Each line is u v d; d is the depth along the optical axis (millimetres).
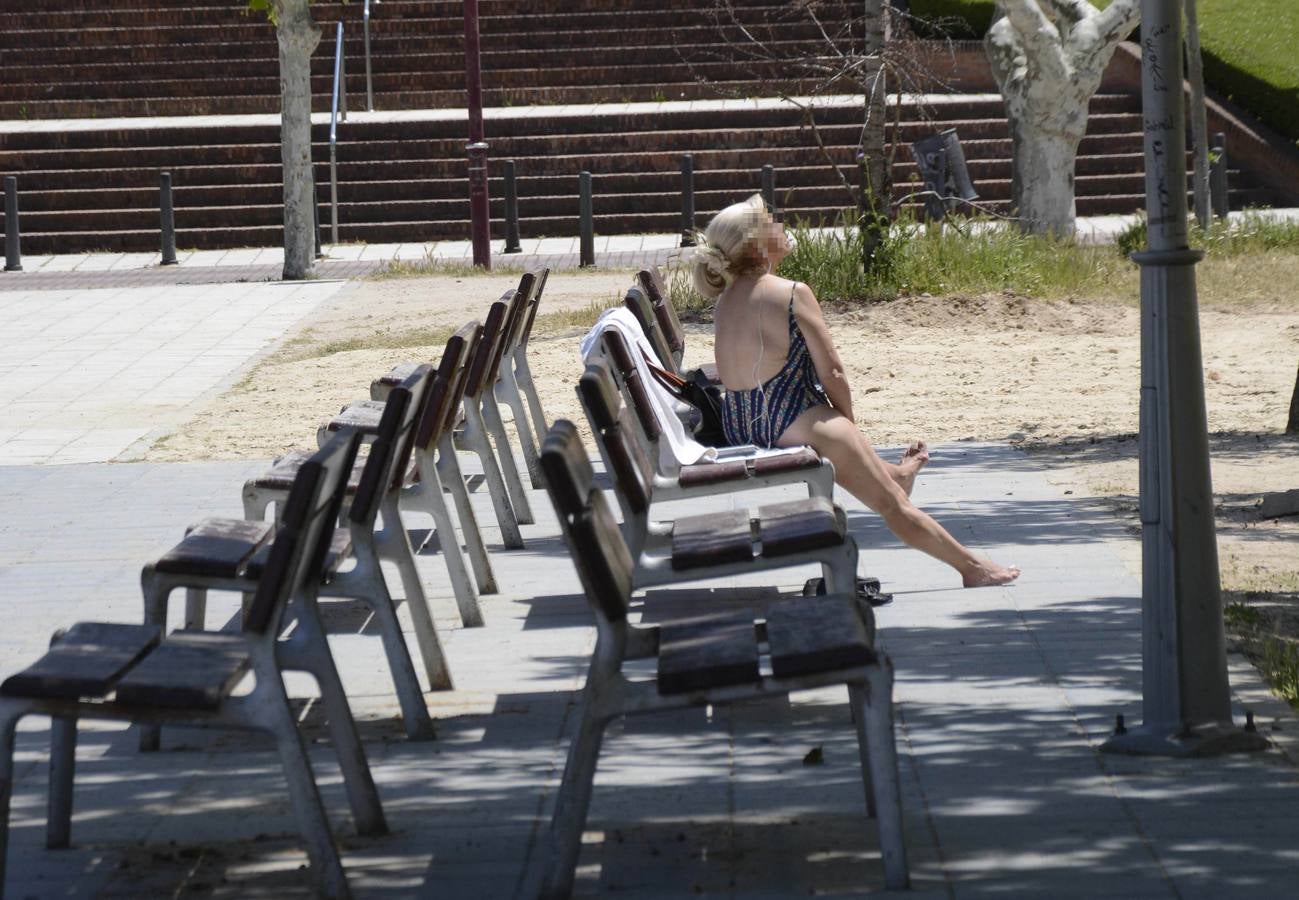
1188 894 9094
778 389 15375
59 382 32750
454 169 61812
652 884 9469
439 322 39438
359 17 69688
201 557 11602
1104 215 59281
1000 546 17781
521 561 18219
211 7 70938
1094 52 50750
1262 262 44312
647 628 10078
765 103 65062
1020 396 28750
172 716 9195
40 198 61312
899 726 12180
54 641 9992
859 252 39469
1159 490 11406
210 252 58844
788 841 10039
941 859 9703
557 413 28031
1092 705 12500
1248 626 14500
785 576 16969
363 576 12281
